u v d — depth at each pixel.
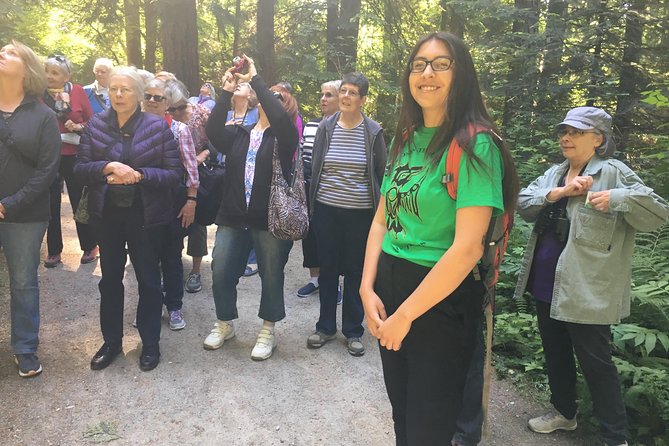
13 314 2.86
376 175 3.38
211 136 3.11
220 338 3.37
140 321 3.05
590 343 2.27
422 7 10.05
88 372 2.97
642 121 6.41
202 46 12.83
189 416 2.60
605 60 6.47
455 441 2.34
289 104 3.27
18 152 2.71
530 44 5.89
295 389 2.90
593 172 2.33
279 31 10.85
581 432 2.60
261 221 3.08
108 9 10.01
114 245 2.95
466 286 1.53
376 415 2.69
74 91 4.53
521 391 2.97
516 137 5.83
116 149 2.89
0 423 2.46
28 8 7.78
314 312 4.06
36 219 2.82
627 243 2.28
